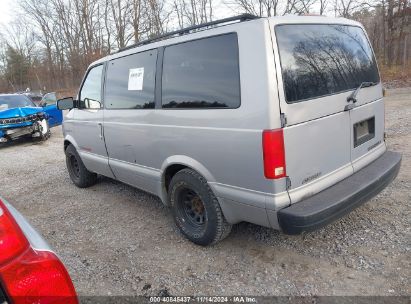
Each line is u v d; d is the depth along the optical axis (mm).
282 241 3590
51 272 1697
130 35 32938
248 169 2906
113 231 4219
